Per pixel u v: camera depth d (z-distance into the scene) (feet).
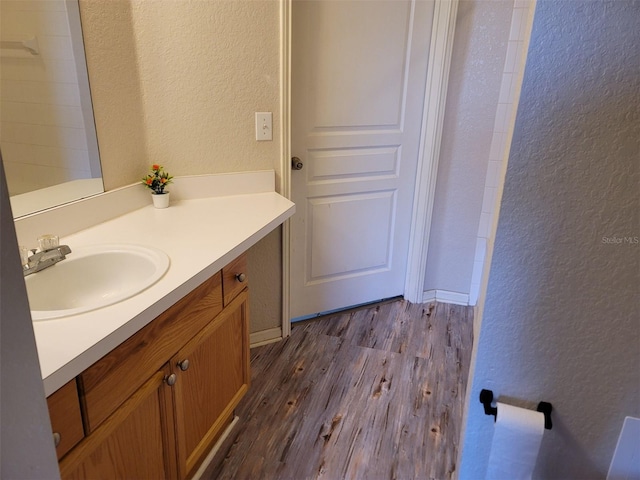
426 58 7.77
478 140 8.20
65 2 4.45
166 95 5.78
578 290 3.09
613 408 3.34
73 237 4.68
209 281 4.43
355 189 8.12
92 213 5.01
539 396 3.43
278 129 6.67
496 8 7.43
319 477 5.17
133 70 5.46
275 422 5.97
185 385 4.25
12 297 1.52
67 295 4.07
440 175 8.46
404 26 7.46
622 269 2.98
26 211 4.28
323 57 7.07
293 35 6.72
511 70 7.69
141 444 3.69
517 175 2.92
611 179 2.82
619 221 2.89
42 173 4.42
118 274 4.36
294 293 8.19
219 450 5.50
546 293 3.14
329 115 7.45
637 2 2.52
